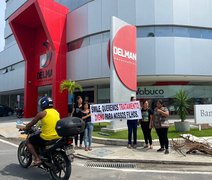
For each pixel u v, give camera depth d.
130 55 15.51
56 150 6.21
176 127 13.53
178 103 13.75
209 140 10.70
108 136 12.52
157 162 8.19
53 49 24.34
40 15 23.52
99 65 22.09
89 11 22.98
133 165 8.02
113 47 14.20
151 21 20.61
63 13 24.97
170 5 20.66
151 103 18.17
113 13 21.55
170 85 23.98
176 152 9.30
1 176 6.57
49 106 6.67
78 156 9.11
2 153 9.70
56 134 6.32
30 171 7.02
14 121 24.23
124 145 10.80
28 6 24.56
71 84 22.12
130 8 20.98
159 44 20.56
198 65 20.98
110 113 10.98
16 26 27.92
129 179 6.44
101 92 27.56
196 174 6.89
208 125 15.05
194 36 21.22
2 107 35.19
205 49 21.28
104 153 9.30
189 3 20.98
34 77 28.75
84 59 23.23
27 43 28.61
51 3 24.06
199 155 8.81
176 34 20.83
